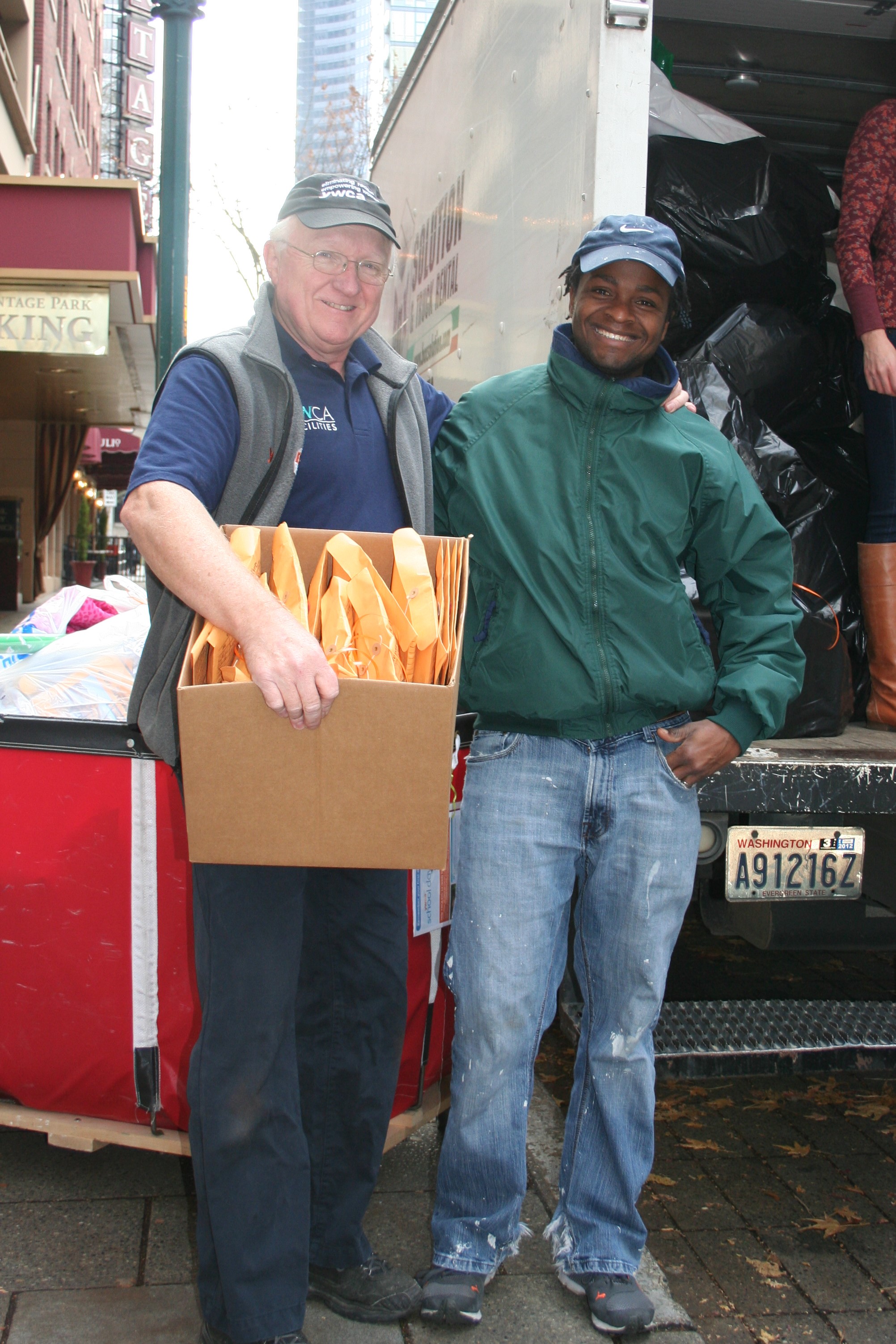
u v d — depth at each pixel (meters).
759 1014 2.34
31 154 18.23
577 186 2.50
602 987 1.94
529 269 2.88
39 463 21.62
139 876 2.05
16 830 2.08
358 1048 1.89
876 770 2.26
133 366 14.84
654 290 1.84
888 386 2.83
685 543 1.91
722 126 3.27
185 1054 2.07
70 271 9.52
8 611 19.38
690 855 1.92
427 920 2.19
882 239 3.00
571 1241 1.98
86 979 2.09
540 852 1.88
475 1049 1.87
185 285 5.65
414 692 1.42
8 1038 2.15
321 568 1.64
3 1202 2.21
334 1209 1.91
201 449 1.61
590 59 2.43
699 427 1.96
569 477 1.88
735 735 1.88
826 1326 2.01
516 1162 1.91
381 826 1.46
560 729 1.89
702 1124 2.83
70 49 27.59
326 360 1.85
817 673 2.57
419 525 1.90
